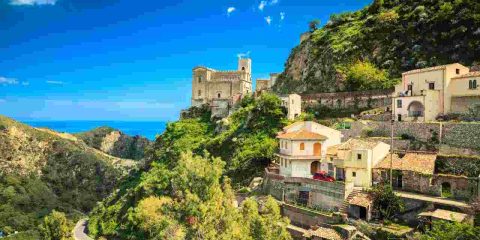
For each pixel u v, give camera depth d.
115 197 140.62
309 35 158.50
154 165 134.12
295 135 79.12
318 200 69.00
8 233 162.00
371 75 112.62
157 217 74.19
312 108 113.56
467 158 64.62
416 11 122.38
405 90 90.25
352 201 62.09
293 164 77.38
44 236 104.06
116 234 106.12
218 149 111.81
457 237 45.72
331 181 68.00
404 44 118.06
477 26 105.88
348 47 127.81
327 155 76.81
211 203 52.72
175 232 51.03
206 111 154.50
